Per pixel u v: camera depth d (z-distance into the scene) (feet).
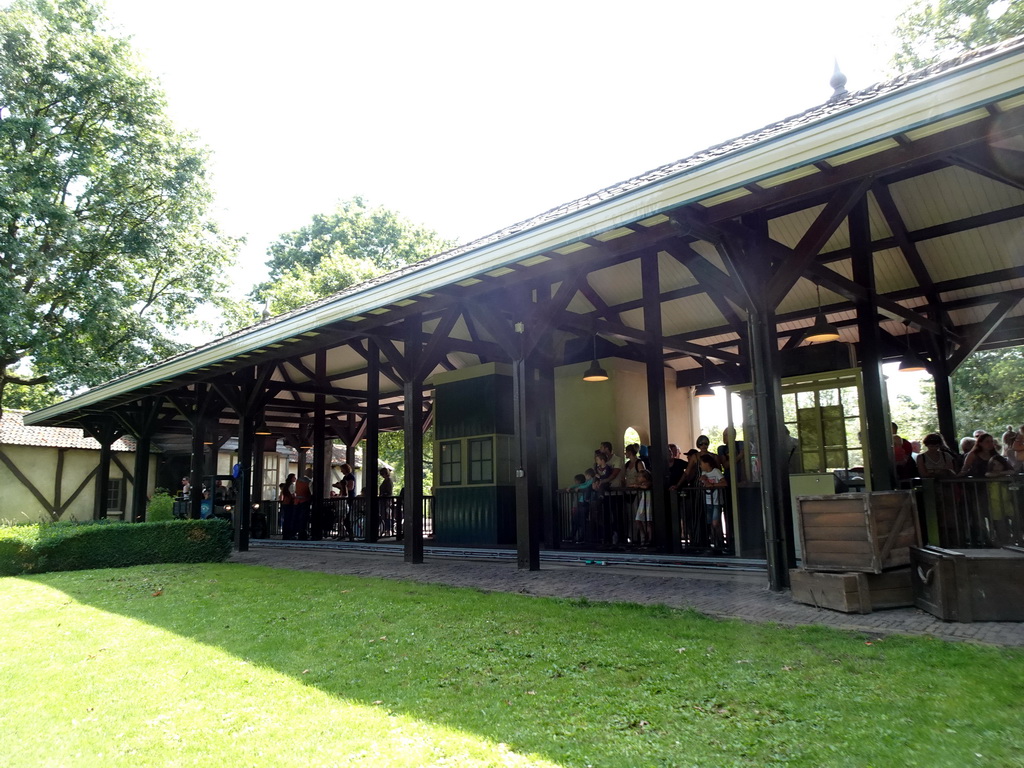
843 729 10.24
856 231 26.58
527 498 28.32
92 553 35.86
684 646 14.99
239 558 40.01
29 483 78.48
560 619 18.19
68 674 15.52
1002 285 32.76
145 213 77.87
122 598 25.53
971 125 15.12
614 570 27.25
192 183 79.30
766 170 16.03
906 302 35.42
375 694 13.20
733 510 28.71
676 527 30.83
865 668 12.78
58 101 71.87
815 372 27.20
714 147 22.88
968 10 52.70
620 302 37.17
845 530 18.03
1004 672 11.93
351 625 18.89
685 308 38.34
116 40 73.97
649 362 32.71
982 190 25.50
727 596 20.31
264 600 23.49
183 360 40.83
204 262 85.10
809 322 39.52
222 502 50.88
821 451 26.86
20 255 65.51
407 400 33.35
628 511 33.22
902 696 11.27
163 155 76.48
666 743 10.26
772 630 15.88
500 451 42.01
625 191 18.70
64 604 24.86
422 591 23.75
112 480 83.87
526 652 15.35
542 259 23.85
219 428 68.49
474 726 11.32
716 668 13.42
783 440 21.02
